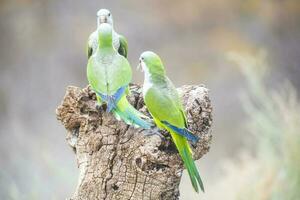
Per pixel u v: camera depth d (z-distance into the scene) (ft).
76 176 41.98
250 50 86.53
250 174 41.50
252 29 89.51
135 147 25.96
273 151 41.57
